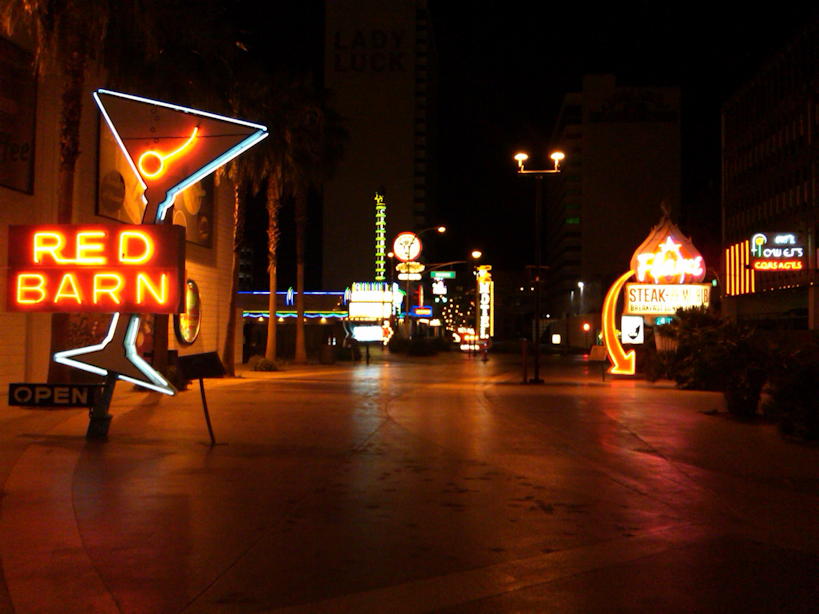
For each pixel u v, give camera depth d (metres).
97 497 9.47
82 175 26.02
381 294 70.31
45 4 18.44
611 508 9.35
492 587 6.46
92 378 25.38
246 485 10.32
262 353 58.88
